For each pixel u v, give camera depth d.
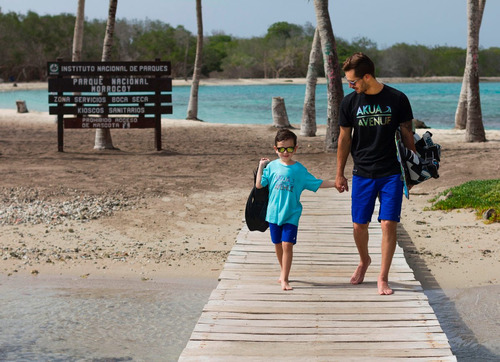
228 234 9.62
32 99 60.91
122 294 7.02
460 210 10.75
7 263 8.12
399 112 5.48
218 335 5.07
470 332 5.86
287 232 6.02
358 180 5.77
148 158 17.09
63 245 8.95
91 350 5.46
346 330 5.14
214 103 53.50
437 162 5.57
